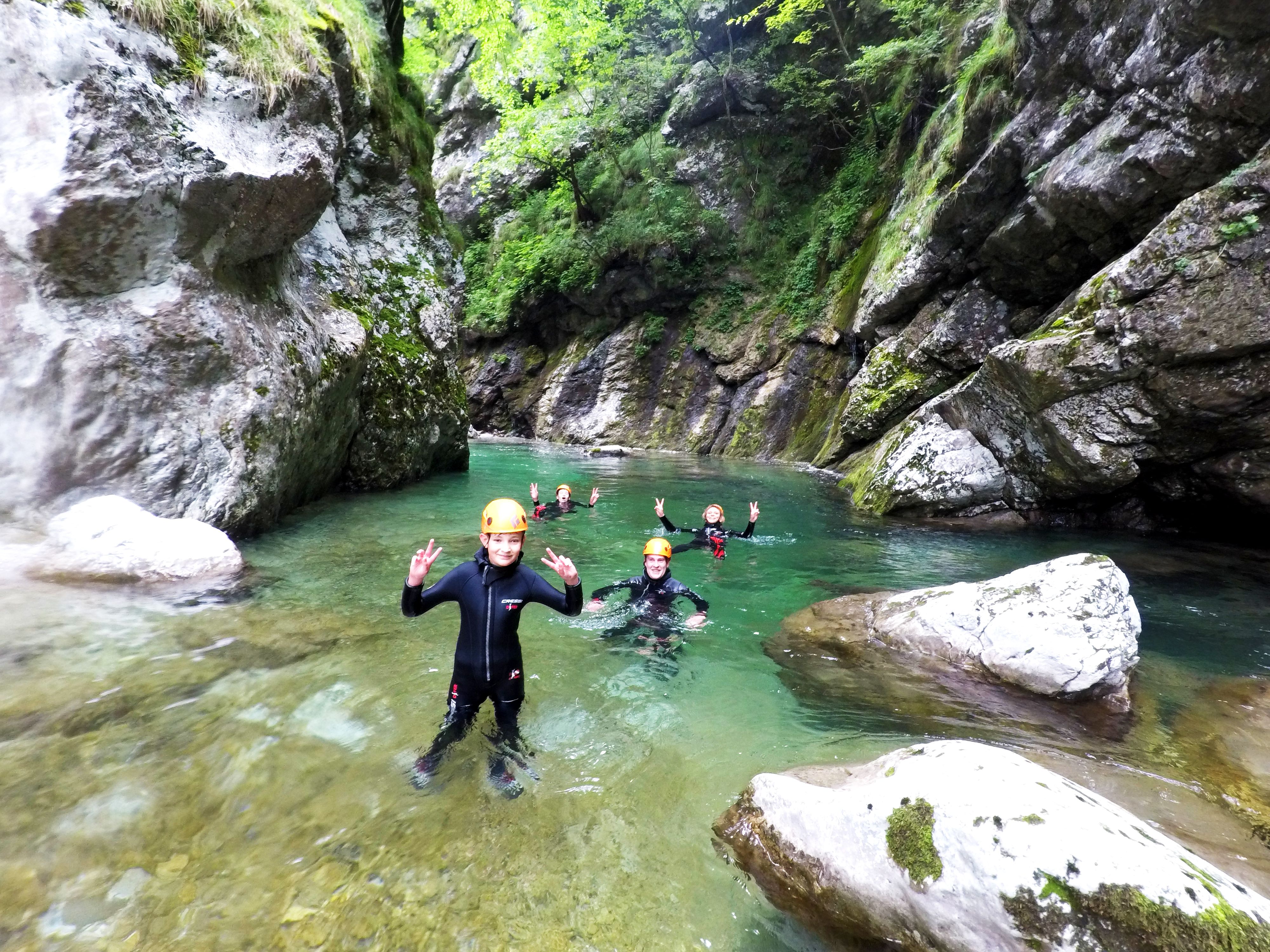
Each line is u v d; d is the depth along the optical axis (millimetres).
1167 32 6711
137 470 5148
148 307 5242
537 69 23547
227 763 2578
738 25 21031
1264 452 6859
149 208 5062
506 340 25938
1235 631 4863
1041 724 3359
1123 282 6824
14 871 1923
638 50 23688
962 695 3689
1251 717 3500
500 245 26250
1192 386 6648
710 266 21000
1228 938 1577
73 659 3246
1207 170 6812
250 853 2115
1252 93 6152
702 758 2939
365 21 10312
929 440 9461
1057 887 1691
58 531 4562
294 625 4039
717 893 2090
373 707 3148
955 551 7242
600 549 6992
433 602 3021
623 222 21156
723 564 6594
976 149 10617
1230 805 2662
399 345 10062
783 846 2219
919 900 1858
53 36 4621
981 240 10453
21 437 4742
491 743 2930
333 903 1932
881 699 3619
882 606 4863
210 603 4234
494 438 23844
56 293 4859
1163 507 8531
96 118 4750
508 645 3055
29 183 4598
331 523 7094
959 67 13633
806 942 1920
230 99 5750
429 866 2121
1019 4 8508
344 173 9953
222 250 5785
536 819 2412
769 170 20609
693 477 13258
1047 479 8352
